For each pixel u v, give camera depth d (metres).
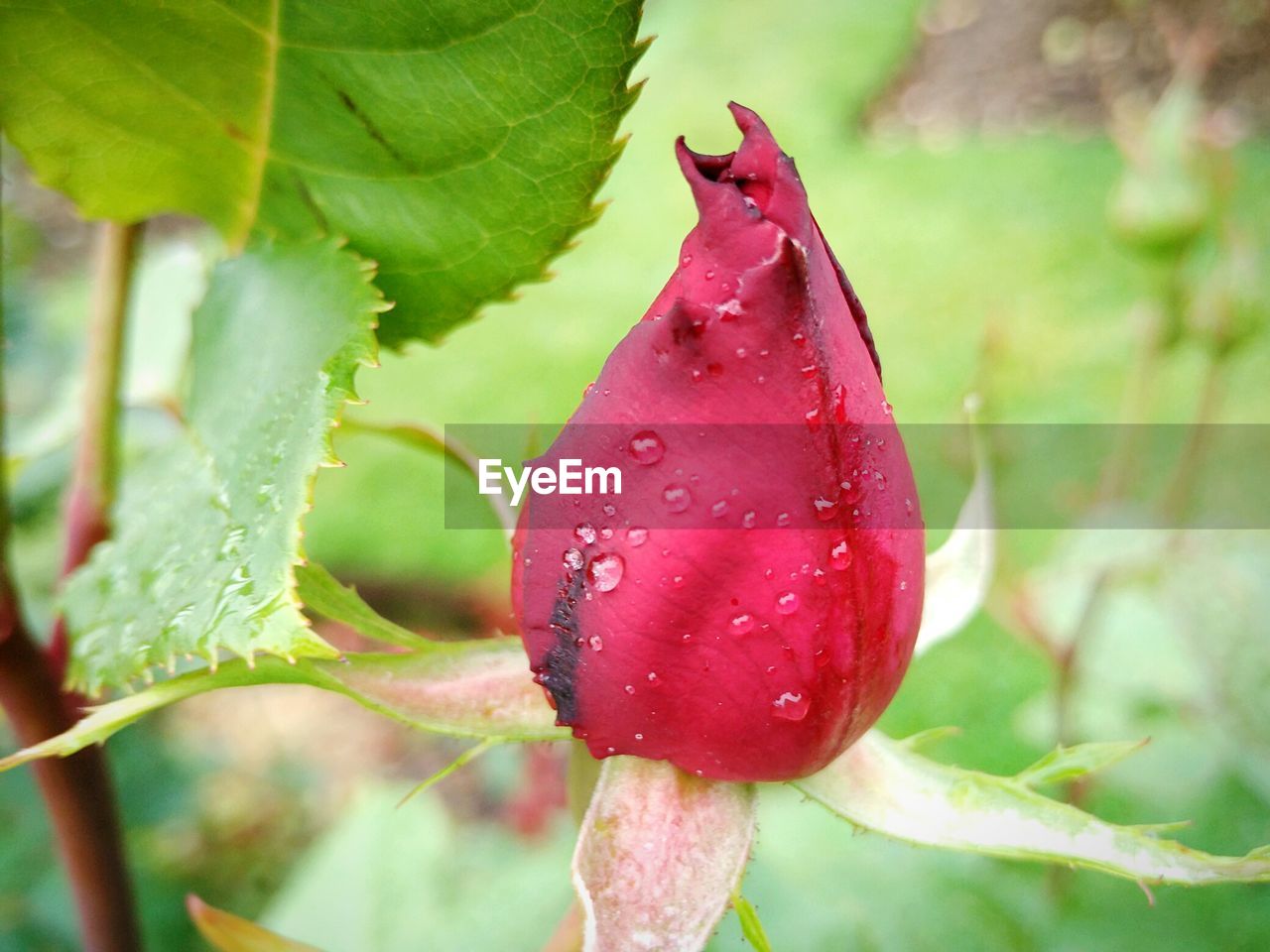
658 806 0.10
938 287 0.70
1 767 0.08
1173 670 0.25
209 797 0.31
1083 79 0.93
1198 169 0.26
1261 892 0.21
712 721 0.09
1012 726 0.37
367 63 0.09
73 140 0.10
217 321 0.11
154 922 0.25
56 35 0.09
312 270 0.10
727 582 0.09
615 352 0.09
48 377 0.30
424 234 0.10
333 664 0.10
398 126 0.10
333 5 0.09
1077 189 0.79
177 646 0.08
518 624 0.09
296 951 0.12
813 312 0.08
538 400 0.60
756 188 0.08
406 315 0.11
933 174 0.85
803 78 1.01
